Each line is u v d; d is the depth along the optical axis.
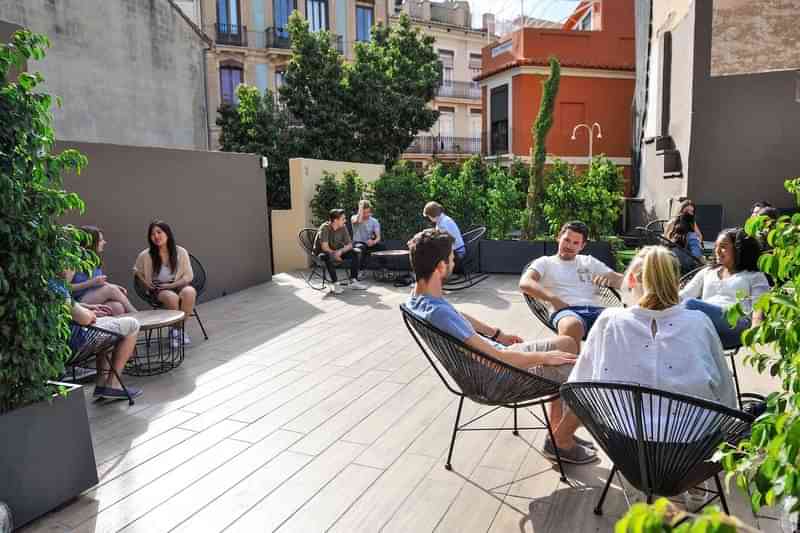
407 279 8.41
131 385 4.23
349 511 2.54
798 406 1.38
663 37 11.05
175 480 2.84
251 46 22.42
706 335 2.16
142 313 4.66
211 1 21.83
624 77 18.59
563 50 18.58
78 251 2.73
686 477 2.06
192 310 5.39
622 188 9.06
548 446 2.95
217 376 4.42
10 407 2.46
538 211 9.25
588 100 18.58
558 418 2.94
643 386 1.96
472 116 29.02
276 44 22.50
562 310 3.85
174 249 5.34
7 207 2.33
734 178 9.55
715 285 3.54
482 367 2.67
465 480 2.79
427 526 2.42
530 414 3.58
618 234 13.27
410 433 3.33
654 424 2.08
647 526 0.76
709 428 1.98
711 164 9.62
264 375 4.43
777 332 1.60
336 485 2.77
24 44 2.42
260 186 8.79
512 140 18.86
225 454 3.11
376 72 16.42
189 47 14.41
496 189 9.70
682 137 10.16
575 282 4.06
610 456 2.21
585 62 18.52
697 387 2.10
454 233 7.82
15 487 2.41
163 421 3.57
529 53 18.48
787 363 1.67
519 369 2.55
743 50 9.04
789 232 1.67
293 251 10.41
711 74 9.27
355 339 5.43
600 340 2.27
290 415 3.63
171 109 13.69
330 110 15.83
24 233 2.38
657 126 11.52
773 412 1.61
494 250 9.00
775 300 1.56
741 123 9.41
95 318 3.72
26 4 9.80
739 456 1.62
